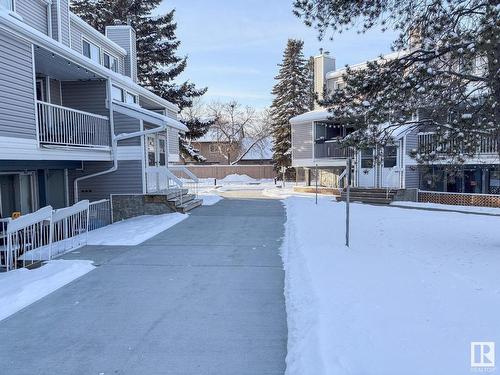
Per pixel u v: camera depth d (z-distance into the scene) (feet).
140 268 23.72
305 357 12.03
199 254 27.09
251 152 170.91
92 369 12.29
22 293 18.74
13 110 27.45
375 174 65.10
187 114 155.33
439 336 12.35
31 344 14.05
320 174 86.02
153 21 98.17
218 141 170.81
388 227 35.50
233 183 120.16
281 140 117.70
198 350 13.41
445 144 27.81
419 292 16.57
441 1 25.66
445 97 26.91
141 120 45.19
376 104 28.40
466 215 45.16
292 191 82.74
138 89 52.42
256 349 13.42
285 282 20.42
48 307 17.54
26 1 41.91
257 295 18.75
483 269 20.26
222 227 37.88
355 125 30.35
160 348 13.60
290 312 16.20
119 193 46.44
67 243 30.71
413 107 27.84
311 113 82.38
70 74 41.06
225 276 21.88
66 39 47.14
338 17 28.12
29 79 29.12
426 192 58.23
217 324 15.49
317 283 18.19
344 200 61.62
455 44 23.91
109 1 95.96
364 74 29.81
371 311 14.56
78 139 36.96
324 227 35.22
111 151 44.01
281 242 30.81
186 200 52.90
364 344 12.05
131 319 16.10
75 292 19.48
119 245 30.09
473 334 12.44
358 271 20.07
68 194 45.03
